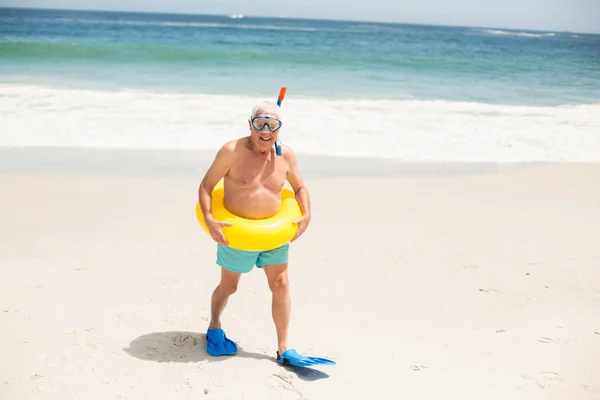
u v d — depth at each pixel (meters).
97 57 20.14
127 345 3.95
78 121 10.48
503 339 4.23
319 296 4.88
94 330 4.12
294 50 27.72
